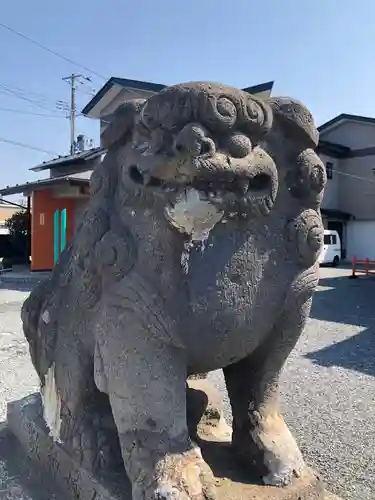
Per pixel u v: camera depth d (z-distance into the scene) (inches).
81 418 55.0
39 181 382.9
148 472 43.2
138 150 43.1
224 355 46.3
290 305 46.5
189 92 38.7
